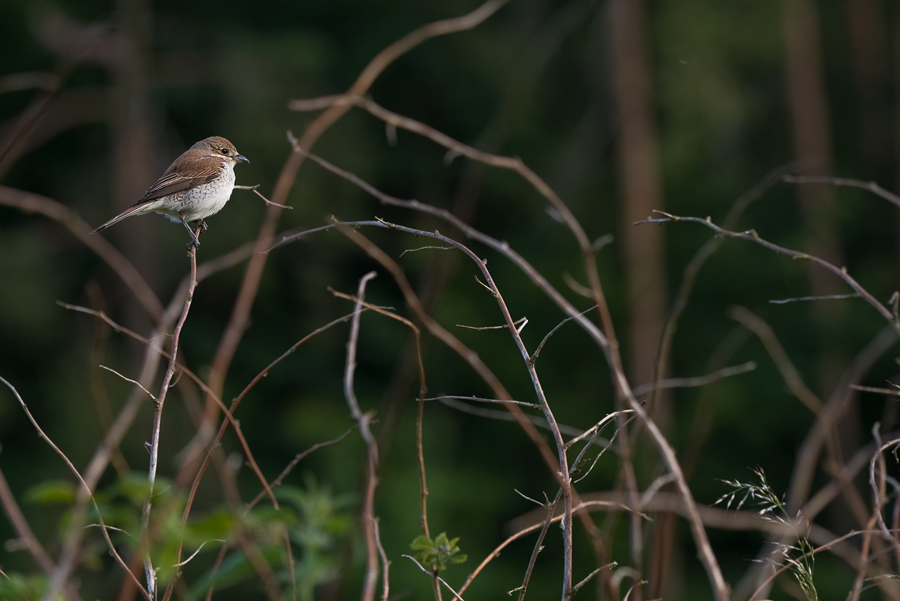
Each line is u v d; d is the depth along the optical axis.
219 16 21.22
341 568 3.86
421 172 21.56
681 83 18.55
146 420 16.27
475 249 20.31
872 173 22.64
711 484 17.66
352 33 21.89
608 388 18.45
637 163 17.66
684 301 4.13
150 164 19.42
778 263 18.94
